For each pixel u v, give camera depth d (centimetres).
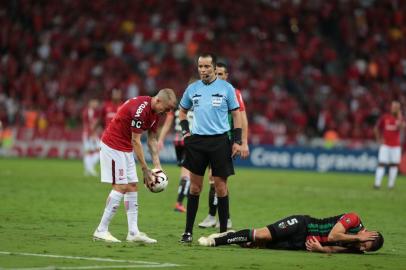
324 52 18000
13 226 4972
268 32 18638
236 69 17150
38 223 5200
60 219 5494
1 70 17238
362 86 17388
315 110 15875
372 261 3809
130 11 18888
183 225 5400
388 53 18188
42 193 7631
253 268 3462
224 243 4156
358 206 7394
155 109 4297
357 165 14038
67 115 16012
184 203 7119
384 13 19200
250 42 18238
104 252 3841
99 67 17212
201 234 4931
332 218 4088
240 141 4406
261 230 4097
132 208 4400
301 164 14362
